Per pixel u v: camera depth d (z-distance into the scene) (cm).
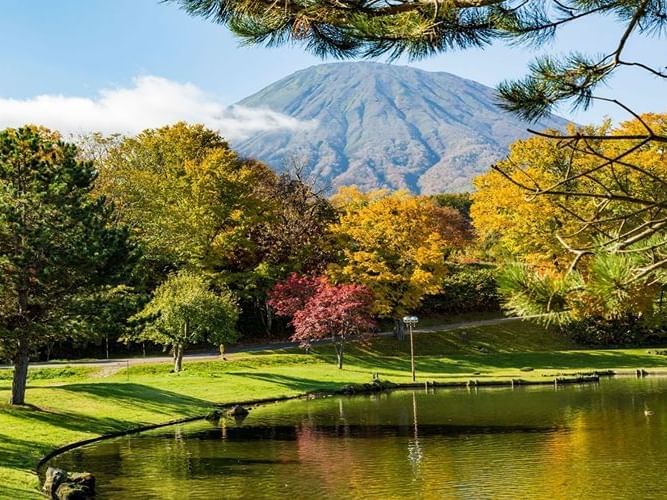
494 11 775
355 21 766
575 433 2814
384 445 2705
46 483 2048
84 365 4819
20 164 3091
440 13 764
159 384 4162
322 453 2589
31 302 3095
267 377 4656
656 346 6128
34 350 3247
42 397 3422
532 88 733
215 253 5762
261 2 784
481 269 7319
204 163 5950
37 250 2973
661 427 2866
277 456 2553
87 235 3105
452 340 6122
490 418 3250
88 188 3262
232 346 6006
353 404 3891
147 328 4600
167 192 6000
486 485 2084
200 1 800
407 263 5784
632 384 4406
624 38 675
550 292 677
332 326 5206
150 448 2734
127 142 6656
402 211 5666
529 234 4194
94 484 2097
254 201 6050
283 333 6406
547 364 5475
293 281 5538
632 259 661
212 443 2823
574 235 691
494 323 6494
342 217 5897
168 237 5753
